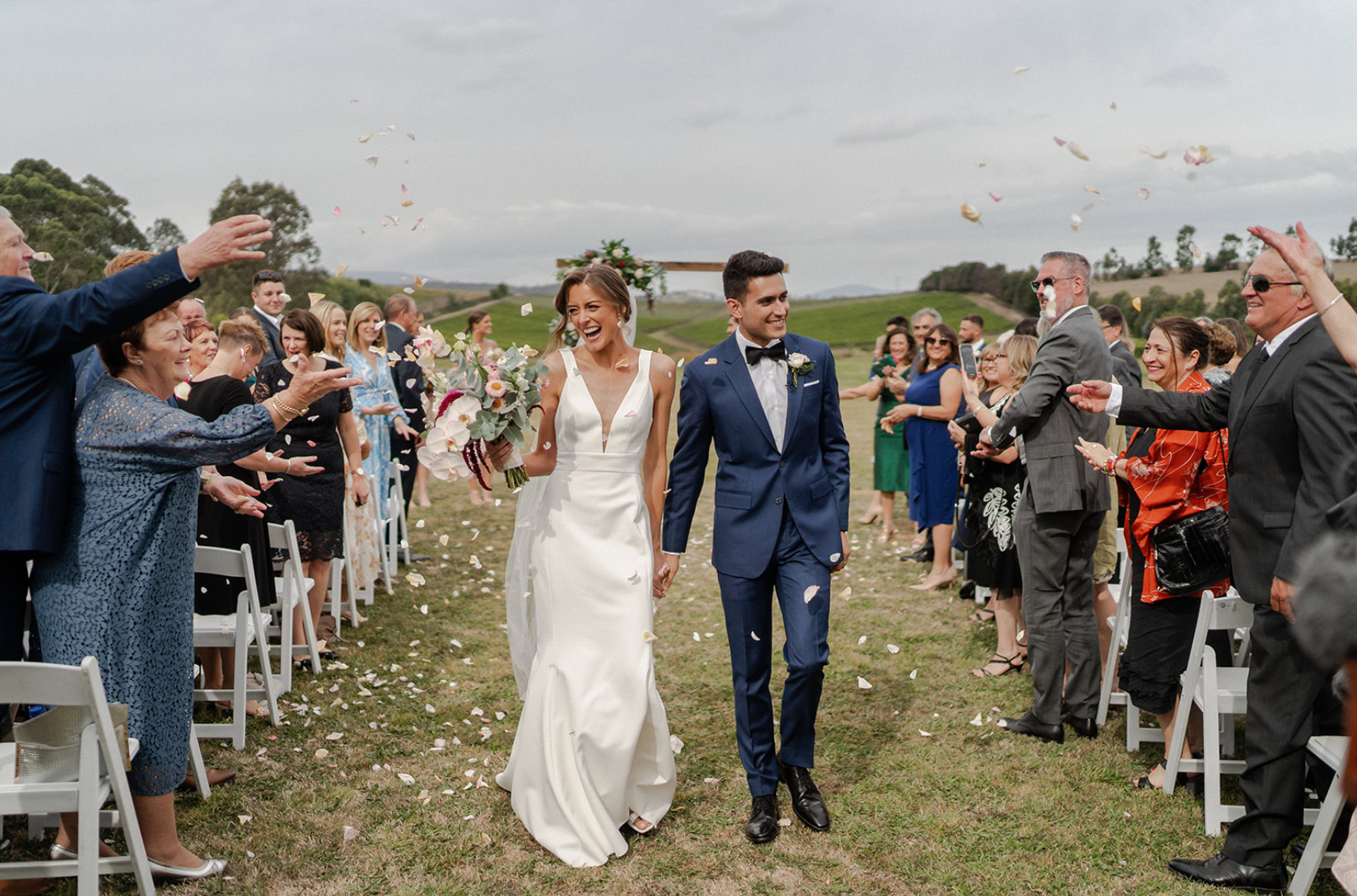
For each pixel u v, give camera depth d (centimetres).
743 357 334
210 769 364
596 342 321
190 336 461
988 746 400
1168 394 335
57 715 247
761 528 328
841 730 418
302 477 495
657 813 332
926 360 668
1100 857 309
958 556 744
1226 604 320
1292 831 282
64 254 4400
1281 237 247
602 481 328
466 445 313
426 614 586
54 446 255
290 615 446
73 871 263
